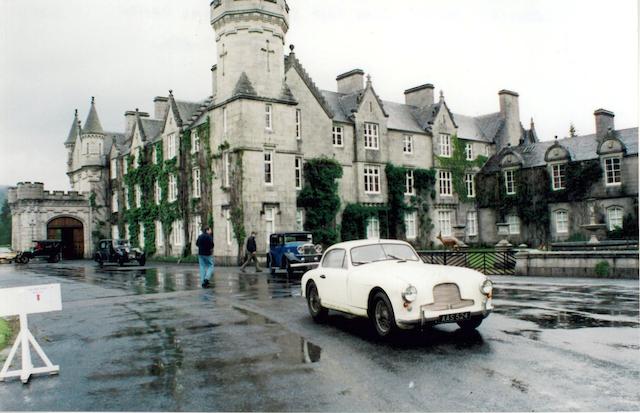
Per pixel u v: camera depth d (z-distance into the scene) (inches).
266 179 1389.0
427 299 340.2
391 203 1701.5
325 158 1537.9
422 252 1013.2
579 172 1684.3
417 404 231.5
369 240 439.5
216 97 1459.2
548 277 759.7
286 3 1466.5
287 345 357.1
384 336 358.3
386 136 1712.6
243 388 263.1
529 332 371.2
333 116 1577.3
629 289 587.2
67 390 271.4
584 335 356.2
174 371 299.7
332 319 458.9
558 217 1747.0
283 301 581.0
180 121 1662.2
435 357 310.5
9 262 1845.5
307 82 1541.6
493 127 2101.4
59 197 2182.6
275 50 1425.9
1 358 352.2
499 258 909.8
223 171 1417.3
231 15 1396.4
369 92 1681.8
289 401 241.1
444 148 1899.6
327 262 451.2
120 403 247.0
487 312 359.6
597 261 722.8
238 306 551.8
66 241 2262.6
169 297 649.6
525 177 1831.9
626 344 328.5
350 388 257.1
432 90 1973.4
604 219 1626.5
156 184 1857.8
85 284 855.7
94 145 2298.2
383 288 355.9
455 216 1900.8
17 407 248.4
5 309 298.0
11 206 2261.3
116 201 2226.9
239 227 1336.1
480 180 1971.0
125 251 1403.8
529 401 230.7
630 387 245.9
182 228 1640.0
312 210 1499.8
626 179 1581.0
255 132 1364.4
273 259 995.3
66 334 428.1
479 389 248.7
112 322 476.7
